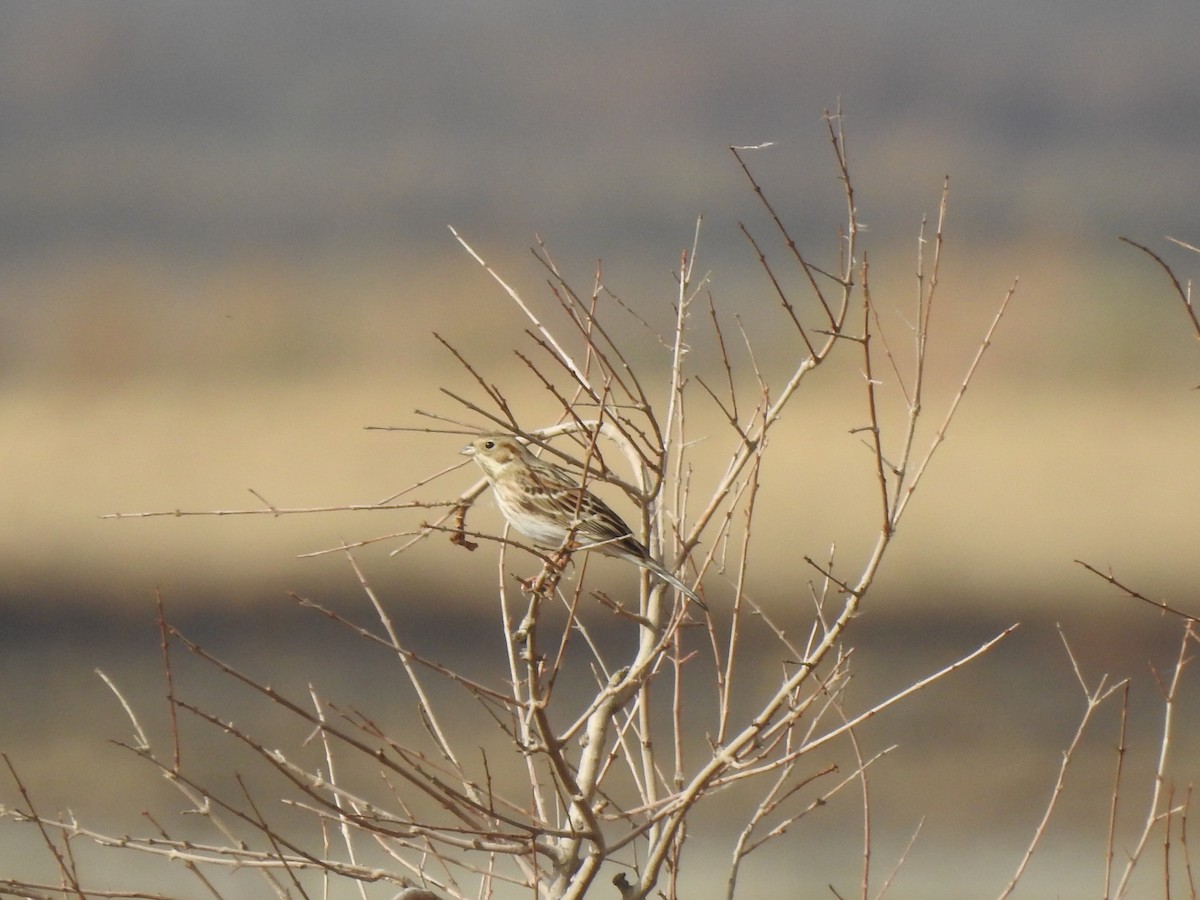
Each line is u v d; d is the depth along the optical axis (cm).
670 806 913
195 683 2659
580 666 2628
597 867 914
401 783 2114
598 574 2962
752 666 2612
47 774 2214
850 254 946
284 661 2778
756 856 2039
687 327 1116
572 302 1255
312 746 2297
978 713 2505
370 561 3300
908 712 2509
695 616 2389
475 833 888
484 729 2388
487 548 3095
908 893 1909
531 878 1022
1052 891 1912
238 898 1606
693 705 2364
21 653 2792
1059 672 2714
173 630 906
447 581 3198
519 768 2189
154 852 918
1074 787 2241
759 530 3253
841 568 3120
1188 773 2297
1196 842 2016
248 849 1013
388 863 1733
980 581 3100
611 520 1116
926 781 2250
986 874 1991
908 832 2106
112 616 3030
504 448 1154
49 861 1827
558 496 1129
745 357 4319
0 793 2139
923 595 3050
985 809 2181
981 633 2891
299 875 1703
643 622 982
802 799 2202
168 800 2119
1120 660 2762
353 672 2720
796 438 3672
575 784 902
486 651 2842
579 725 920
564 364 936
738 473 973
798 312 4378
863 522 3319
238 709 2519
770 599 2948
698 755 2067
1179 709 2538
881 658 2781
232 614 3047
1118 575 3125
